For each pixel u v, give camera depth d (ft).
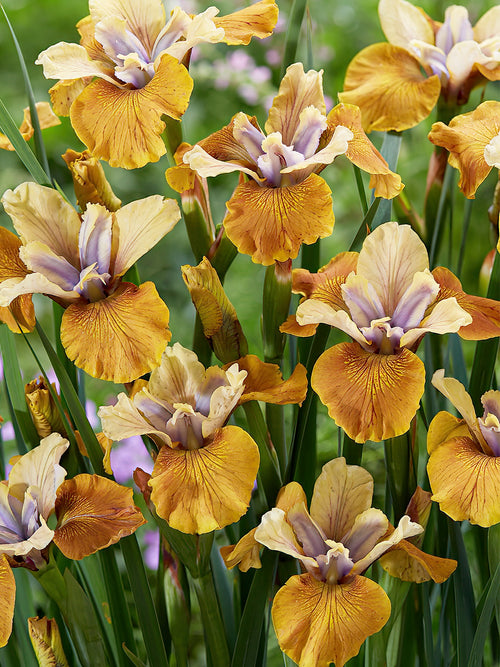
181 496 2.04
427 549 2.40
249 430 2.19
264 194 2.14
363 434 2.05
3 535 2.14
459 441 2.15
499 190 2.37
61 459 2.27
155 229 2.14
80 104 2.20
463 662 2.29
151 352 2.06
